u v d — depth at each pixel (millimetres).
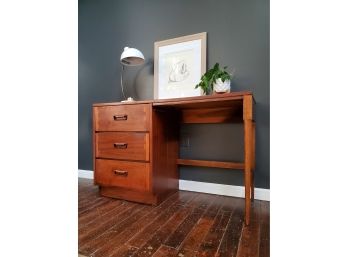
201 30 1915
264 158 1684
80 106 2580
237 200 1670
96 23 2482
